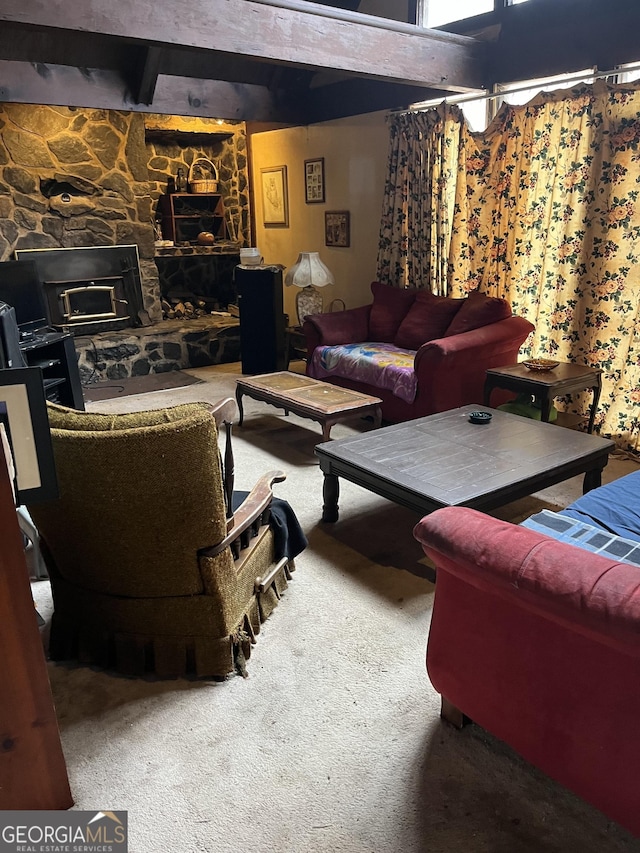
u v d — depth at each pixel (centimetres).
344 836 149
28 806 153
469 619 157
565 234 399
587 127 379
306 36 341
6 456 132
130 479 170
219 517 184
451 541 148
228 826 153
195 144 708
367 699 193
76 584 205
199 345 636
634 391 380
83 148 571
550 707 143
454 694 170
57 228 572
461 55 420
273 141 664
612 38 368
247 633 214
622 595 119
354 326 508
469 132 441
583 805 156
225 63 537
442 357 388
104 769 169
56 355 451
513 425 313
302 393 394
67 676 207
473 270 466
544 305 424
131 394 537
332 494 302
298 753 174
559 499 329
